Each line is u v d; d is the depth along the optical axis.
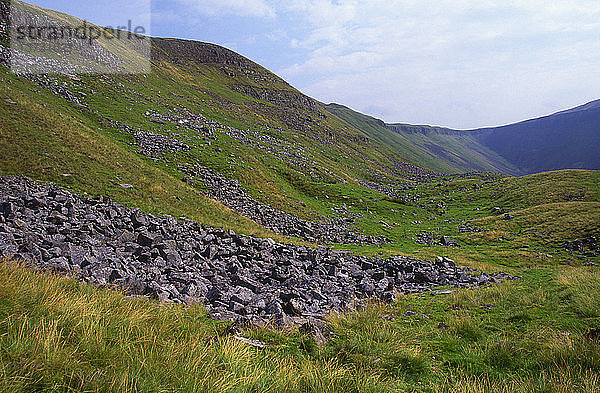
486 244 56.72
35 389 4.74
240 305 11.68
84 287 9.80
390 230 63.97
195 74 165.00
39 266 11.27
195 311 10.17
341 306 13.82
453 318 12.61
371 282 20.73
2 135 30.62
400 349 8.79
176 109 90.06
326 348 8.47
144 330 7.43
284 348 8.41
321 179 88.81
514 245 54.38
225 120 108.62
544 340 9.66
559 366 7.82
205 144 71.38
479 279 24.30
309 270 21.92
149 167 43.25
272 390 6.17
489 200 105.88
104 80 80.56
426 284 23.09
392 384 7.00
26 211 18.17
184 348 6.89
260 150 89.94
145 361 5.98
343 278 21.23
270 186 65.81
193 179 52.41
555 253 49.12
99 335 6.46
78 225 18.47
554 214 68.31
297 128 158.50
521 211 76.75
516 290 17.61
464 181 146.50
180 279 14.41
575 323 11.12
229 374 6.15
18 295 7.20
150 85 100.75
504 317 12.60
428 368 8.11
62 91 62.22
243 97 164.75
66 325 6.75
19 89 51.16
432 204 106.50
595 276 18.67
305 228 48.88
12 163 27.66
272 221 48.34
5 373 4.72
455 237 61.62
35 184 25.16
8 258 10.53
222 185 55.19
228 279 16.33
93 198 25.38
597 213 63.00
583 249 49.84
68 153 33.66
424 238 60.97
